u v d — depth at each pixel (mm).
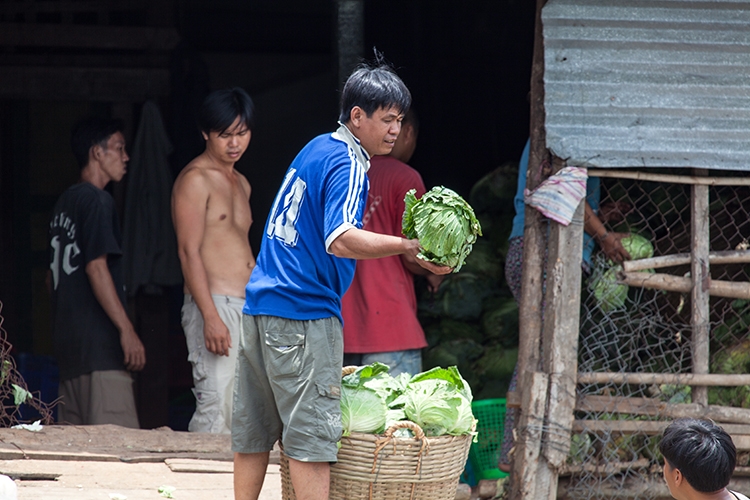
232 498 9320
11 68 17016
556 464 10984
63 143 18438
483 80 19406
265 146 20359
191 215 12953
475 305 15602
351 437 7742
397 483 7832
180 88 17203
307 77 20266
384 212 12422
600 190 13172
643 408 11383
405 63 19203
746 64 11352
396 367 12547
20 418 15430
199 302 12781
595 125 11188
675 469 7395
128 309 16984
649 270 12438
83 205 14344
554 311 11102
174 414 18609
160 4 17469
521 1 19250
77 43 17125
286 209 7762
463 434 8148
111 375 14523
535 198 11188
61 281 14484
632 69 11273
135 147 16453
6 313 18203
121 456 10422
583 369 12398
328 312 7684
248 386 8031
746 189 12969
